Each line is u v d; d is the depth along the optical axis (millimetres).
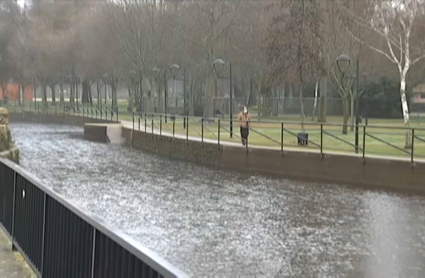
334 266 11016
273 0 46312
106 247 4398
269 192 20422
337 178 23391
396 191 20562
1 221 8984
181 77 67438
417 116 48500
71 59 77875
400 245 12664
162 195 19734
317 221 15281
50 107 87438
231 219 15523
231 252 12039
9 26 92500
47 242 6340
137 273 3693
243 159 27656
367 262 11281
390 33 35531
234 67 54781
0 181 9086
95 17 70625
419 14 35812
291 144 28031
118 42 62938
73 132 57500
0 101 93812
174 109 65312
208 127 36125
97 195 19719
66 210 5602
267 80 50656
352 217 15828
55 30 84625
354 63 38375
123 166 29266
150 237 13375
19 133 55656
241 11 51688
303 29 36781
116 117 59875
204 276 10336
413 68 47875
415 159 21297
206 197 19297
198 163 30594
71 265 5395
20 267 7164
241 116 29656
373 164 22062
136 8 58875
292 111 60250
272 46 38406
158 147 37156
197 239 13156
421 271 10648
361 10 38062
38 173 26156
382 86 54094
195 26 53219
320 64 37000
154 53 57719
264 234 13719
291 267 10922
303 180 23578
